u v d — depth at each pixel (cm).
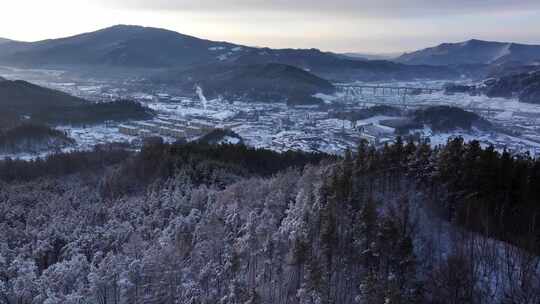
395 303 5556
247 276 6944
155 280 6794
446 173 8406
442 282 6319
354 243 6806
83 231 9975
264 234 7506
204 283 6812
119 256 7425
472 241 7162
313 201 8025
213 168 13512
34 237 9700
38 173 16338
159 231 9262
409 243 6425
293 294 6488
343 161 9625
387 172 9000
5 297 6756
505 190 8194
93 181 15262
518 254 7062
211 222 8300
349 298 6334
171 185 12556
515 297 6225
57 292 6825
